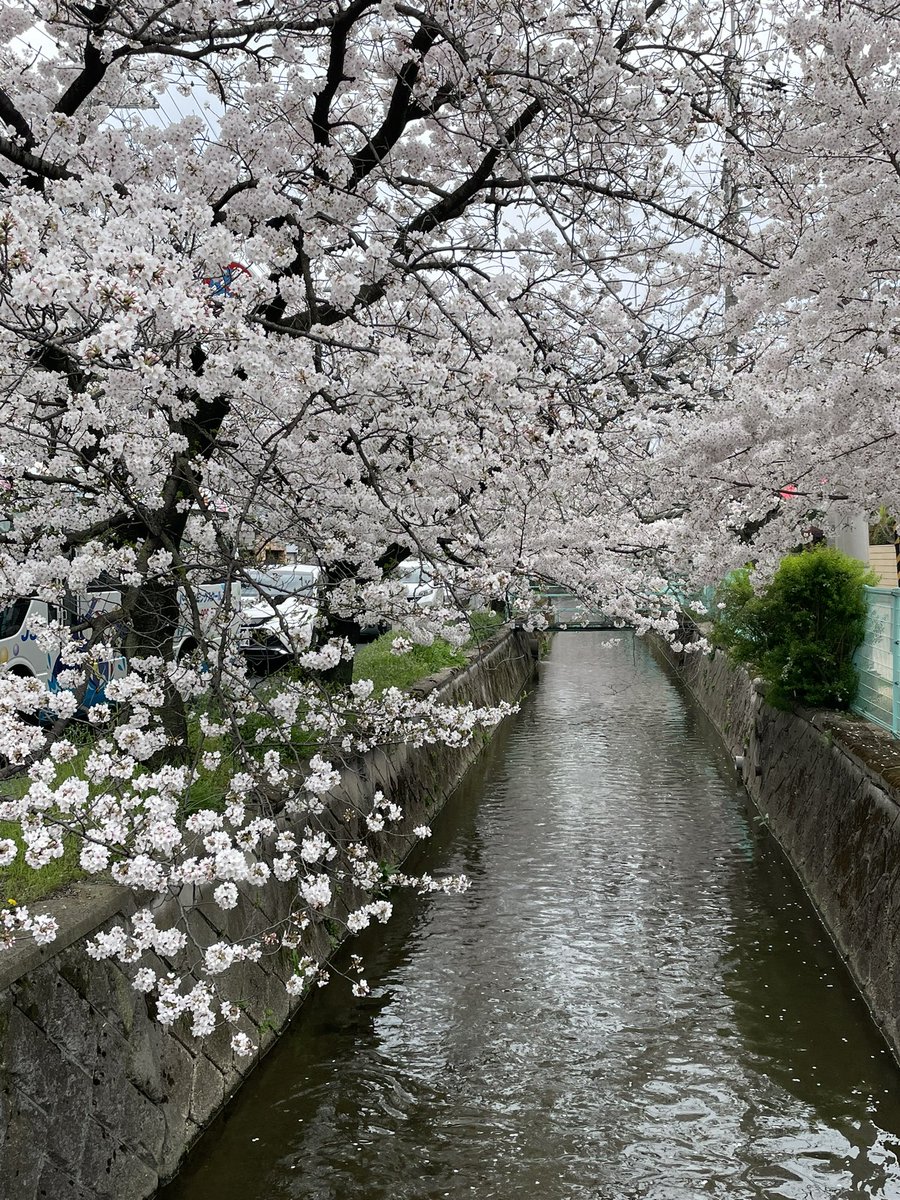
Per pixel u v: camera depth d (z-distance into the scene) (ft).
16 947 13.46
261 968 21.58
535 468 21.42
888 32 18.45
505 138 20.10
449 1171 16.88
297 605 22.36
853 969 24.14
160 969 17.01
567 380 22.93
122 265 11.52
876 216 18.85
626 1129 18.16
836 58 17.70
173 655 21.98
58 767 19.80
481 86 20.18
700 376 28.37
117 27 19.24
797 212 22.30
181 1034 17.76
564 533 24.84
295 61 22.04
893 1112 18.56
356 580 23.50
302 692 21.76
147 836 12.37
